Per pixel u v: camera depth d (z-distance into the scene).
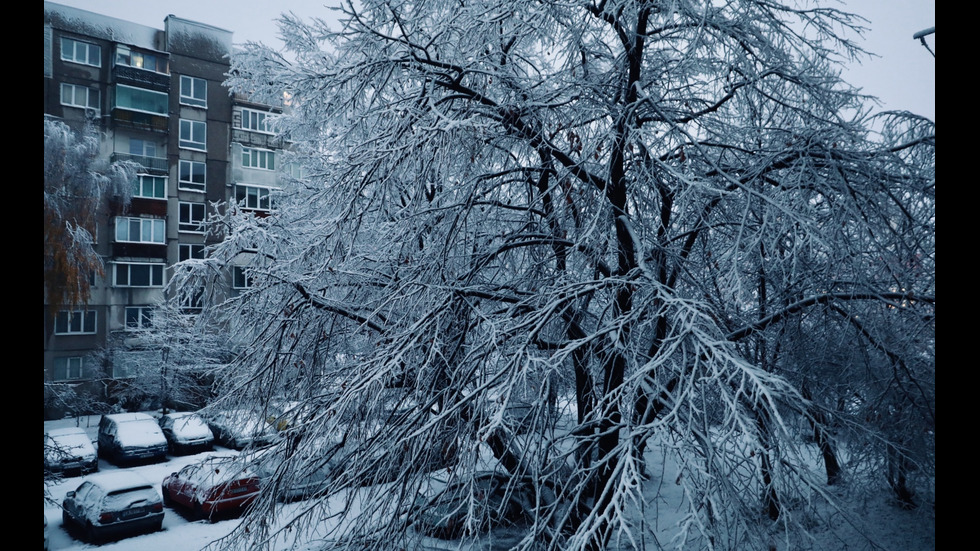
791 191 6.54
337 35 7.71
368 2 7.43
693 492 4.35
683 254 7.88
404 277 7.64
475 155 7.39
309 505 6.32
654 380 5.13
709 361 4.69
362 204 7.15
